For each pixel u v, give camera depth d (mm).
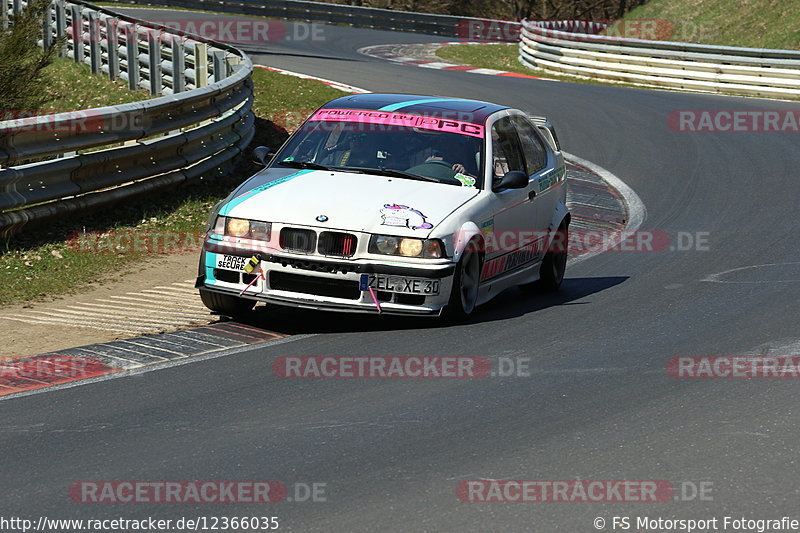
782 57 94312
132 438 20750
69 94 75438
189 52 70500
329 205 29234
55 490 18125
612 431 21516
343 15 163375
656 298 34719
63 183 40000
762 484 18828
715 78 98562
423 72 99312
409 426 21656
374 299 28406
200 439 20734
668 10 172500
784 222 48938
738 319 31578
